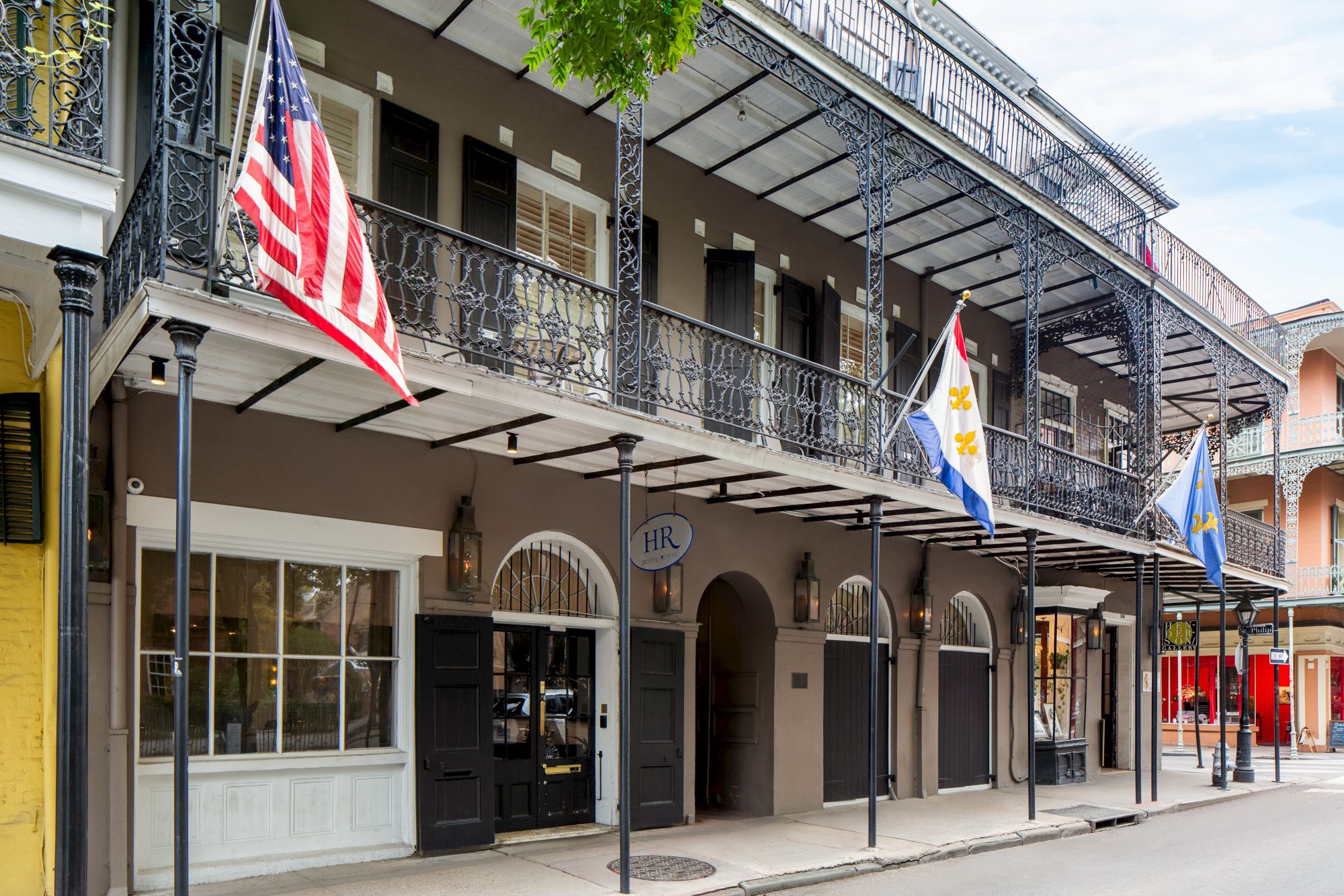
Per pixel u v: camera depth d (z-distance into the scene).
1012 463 12.28
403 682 8.68
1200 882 8.68
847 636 12.92
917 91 11.28
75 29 6.01
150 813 7.28
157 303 5.54
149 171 6.11
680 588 10.62
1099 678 17.34
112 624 6.96
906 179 11.14
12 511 6.66
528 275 7.88
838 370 11.56
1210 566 14.61
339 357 6.23
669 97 10.41
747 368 10.56
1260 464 25.62
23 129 5.32
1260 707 26.28
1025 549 14.31
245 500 7.79
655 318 8.76
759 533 11.70
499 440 8.78
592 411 7.76
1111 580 17.95
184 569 5.54
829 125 10.70
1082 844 10.69
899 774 13.24
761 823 10.94
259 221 5.36
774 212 12.45
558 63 6.32
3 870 6.51
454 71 9.40
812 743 12.09
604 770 10.19
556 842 9.36
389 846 8.43
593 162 10.54
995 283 14.89
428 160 9.02
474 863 8.31
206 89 6.14
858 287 13.61
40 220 5.11
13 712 6.66
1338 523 27.39
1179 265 16.42
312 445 8.19
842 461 11.39
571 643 10.20
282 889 7.32
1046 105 16.02
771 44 9.34
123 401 7.13
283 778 7.95
